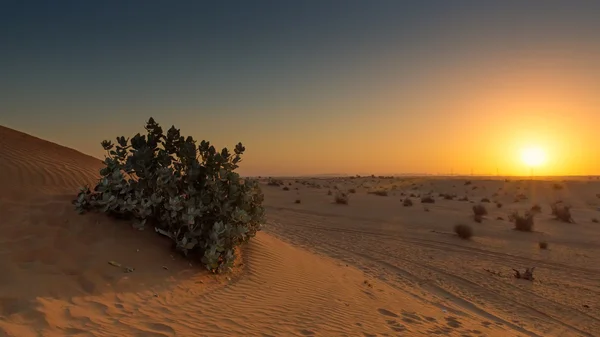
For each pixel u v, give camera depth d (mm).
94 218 8625
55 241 7480
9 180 9266
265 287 8672
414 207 35906
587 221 30688
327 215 30078
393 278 13086
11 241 7141
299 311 7430
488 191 64000
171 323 5832
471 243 20547
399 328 7590
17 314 5172
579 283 14031
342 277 11406
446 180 83188
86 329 5172
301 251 14883
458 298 11609
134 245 8250
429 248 18922
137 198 8852
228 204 9328
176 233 8812
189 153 9562
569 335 9414
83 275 6703
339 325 7059
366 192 56906
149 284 7105
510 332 8914
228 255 8922
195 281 7887
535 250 19484
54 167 10750
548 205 43969
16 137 12398
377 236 21641
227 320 6340
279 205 36219
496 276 14359
